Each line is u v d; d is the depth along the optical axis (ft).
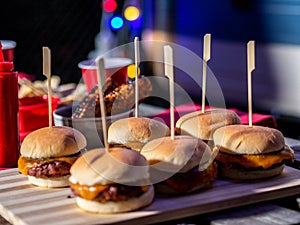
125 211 1.95
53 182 2.22
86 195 1.94
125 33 5.47
